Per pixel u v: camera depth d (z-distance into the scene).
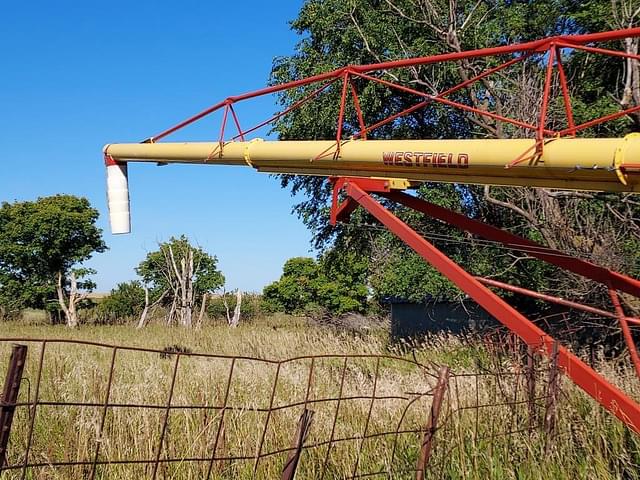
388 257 21.56
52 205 33.00
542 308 16.67
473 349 13.30
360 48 18.50
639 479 5.48
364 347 16.62
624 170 5.65
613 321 11.91
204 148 9.99
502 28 17.55
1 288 33.34
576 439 5.92
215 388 7.57
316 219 22.81
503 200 16.52
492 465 5.24
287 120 20.62
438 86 17.94
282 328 25.73
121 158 11.53
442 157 7.05
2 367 10.22
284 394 8.12
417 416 6.21
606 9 13.98
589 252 12.91
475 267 17.95
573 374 6.17
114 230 11.62
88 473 4.93
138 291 34.50
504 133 15.47
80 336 23.20
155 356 12.41
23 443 5.56
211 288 31.62
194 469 4.98
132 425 5.55
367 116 19.25
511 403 5.91
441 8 16.81
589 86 15.26
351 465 5.11
